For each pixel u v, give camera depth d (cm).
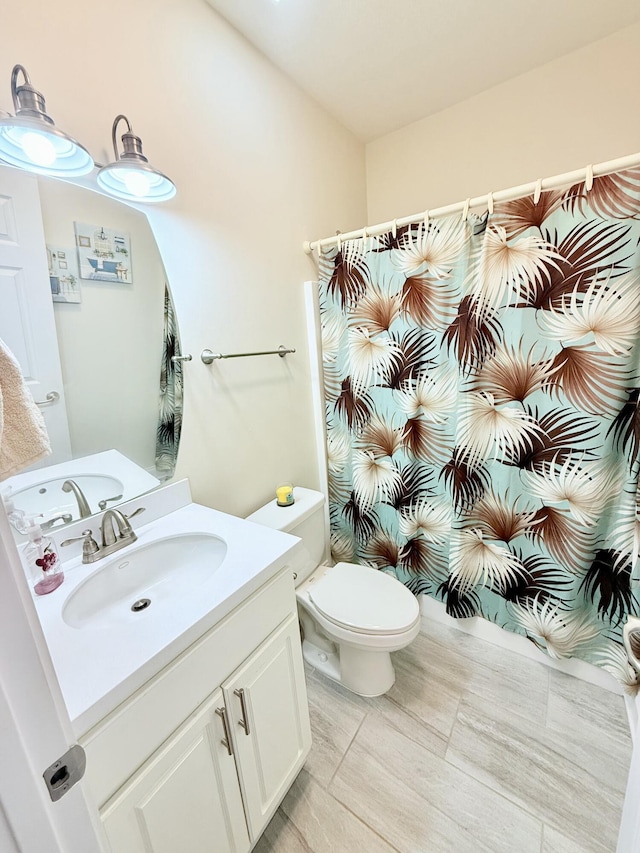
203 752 78
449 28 140
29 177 90
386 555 192
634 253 110
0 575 34
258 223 151
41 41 87
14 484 92
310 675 157
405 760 121
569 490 133
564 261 120
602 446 124
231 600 83
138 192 105
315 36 140
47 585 87
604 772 115
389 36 142
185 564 114
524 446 139
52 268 95
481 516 156
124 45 103
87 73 96
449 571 167
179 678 73
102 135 100
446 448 160
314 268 185
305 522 159
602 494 128
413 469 171
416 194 208
